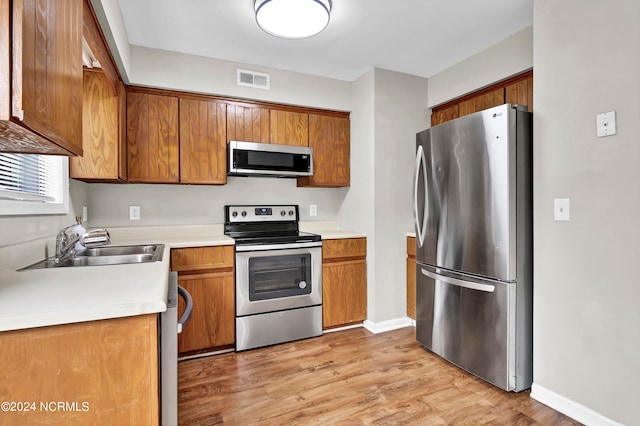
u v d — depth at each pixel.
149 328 0.92
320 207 3.63
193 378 2.25
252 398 2.01
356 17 2.28
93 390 0.88
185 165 2.78
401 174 3.20
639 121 1.52
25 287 1.06
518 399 1.97
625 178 1.57
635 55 1.54
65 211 2.10
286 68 3.08
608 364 1.64
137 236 2.88
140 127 2.64
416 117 3.29
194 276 2.55
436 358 2.52
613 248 1.62
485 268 2.10
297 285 2.89
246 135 3.00
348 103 3.40
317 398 2.01
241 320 2.68
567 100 1.81
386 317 3.13
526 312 2.04
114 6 1.88
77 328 0.87
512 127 1.98
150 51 2.63
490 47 2.71
